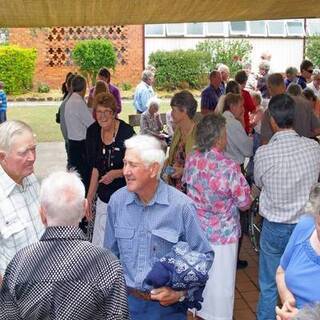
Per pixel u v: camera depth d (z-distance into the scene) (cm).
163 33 2447
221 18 802
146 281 263
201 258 261
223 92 877
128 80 2352
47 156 1123
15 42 2297
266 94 1117
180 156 468
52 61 2314
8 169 279
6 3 590
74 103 723
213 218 385
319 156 368
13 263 217
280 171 363
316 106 781
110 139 449
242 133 523
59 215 217
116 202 288
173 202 280
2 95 1415
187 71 2381
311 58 2369
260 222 494
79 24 868
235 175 375
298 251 256
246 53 2447
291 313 245
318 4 638
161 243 278
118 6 638
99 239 454
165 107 1911
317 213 235
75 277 208
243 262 560
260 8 676
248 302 484
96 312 209
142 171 269
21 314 210
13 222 277
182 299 270
